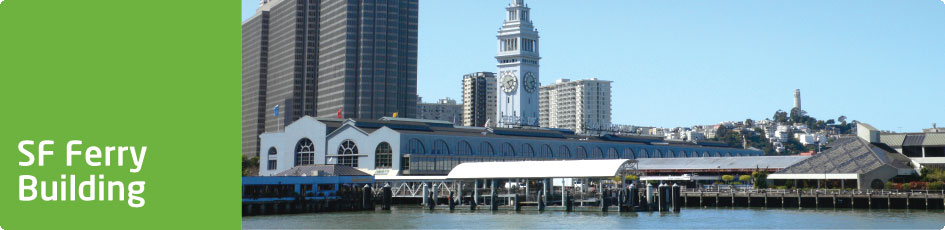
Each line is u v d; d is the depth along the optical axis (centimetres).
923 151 19912
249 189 15188
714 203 17462
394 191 18775
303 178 16075
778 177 19138
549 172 15850
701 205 17475
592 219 13312
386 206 16462
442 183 18762
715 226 12062
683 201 17938
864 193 15900
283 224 12850
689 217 13688
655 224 12431
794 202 16775
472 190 17200
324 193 16225
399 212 15738
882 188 17900
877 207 15925
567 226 12156
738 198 17262
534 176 15950
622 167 15325
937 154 19775
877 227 11869
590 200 15200
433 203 16438
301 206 15725
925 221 12719
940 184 17012
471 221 13212
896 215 13962
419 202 18238
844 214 14325
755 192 16975
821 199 16600
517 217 13912
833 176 18250
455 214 14988
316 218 14138
